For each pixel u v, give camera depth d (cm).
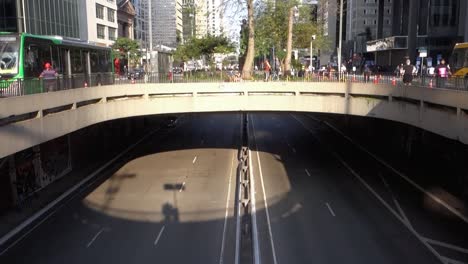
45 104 1947
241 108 3209
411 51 6825
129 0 10444
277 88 3189
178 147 4431
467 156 2609
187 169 3569
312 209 2611
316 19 8656
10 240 2106
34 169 2703
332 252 2016
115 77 3038
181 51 6419
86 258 1967
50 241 2125
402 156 3828
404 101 2680
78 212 2523
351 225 2348
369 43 9025
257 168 3594
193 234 2245
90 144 3722
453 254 1986
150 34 4281
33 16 5512
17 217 2359
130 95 3041
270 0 5491
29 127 1786
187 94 3192
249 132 5303
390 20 8962
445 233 2217
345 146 4453
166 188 3050
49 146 2930
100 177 3284
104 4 8544
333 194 2894
